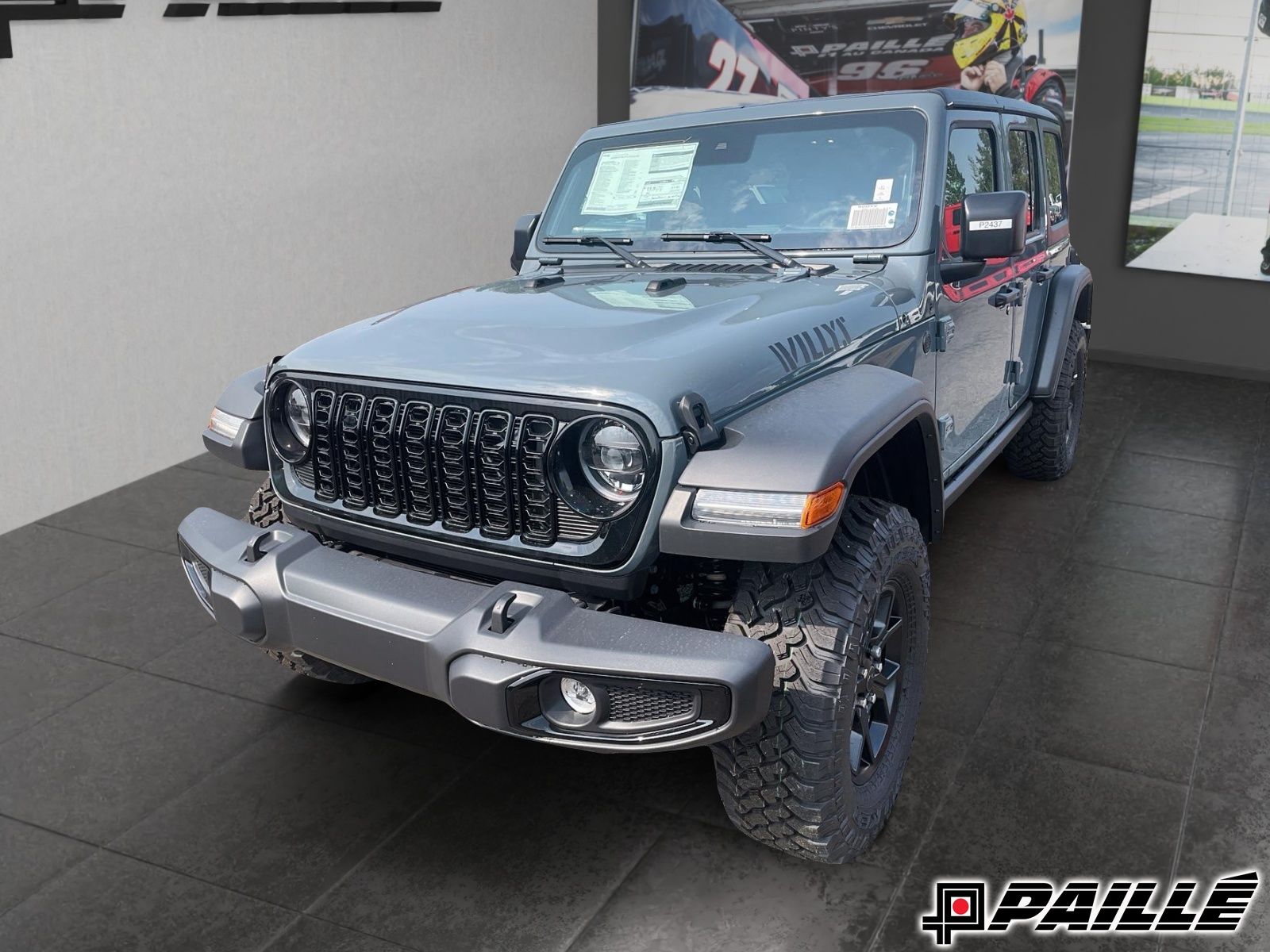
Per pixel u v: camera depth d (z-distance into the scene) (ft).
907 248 10.12
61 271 15.24
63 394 15.49
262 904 7.96
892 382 8.29
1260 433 19.13
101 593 13.07
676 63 27.17
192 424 17.80
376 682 11.05
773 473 6.85
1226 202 22.25
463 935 7.64
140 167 16.19
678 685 6.60
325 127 19.72
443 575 8.23
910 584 8.66
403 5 21.03
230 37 17.47
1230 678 10.98
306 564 7.82
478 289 10.09
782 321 8.32
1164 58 22.02
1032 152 14.20
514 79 24.84
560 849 8.54
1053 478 16.79
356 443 8.11
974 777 9.37
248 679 11.14
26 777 9.48
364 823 8.88
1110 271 23.77
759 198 10.83
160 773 9.57
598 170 11.73
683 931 7.65
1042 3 23.06
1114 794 9.12
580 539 7.35
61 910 7.91
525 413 7.29
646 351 7.52
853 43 25.17
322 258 20.13
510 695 6.86
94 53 15.24
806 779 7.45
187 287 17.33
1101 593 12.98
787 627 7.36
